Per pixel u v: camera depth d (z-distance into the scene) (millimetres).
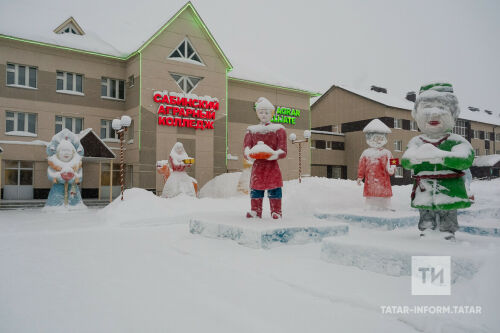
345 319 3729
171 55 24000
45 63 22594
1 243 8672
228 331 3469
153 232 10484
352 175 40344
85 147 19984
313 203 14320
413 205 6234
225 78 25875
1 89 21406
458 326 3375
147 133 22766
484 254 4691
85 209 17172
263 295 4488
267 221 8469
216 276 5367
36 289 4840
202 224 8883
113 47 24938
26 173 22344
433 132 6270
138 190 15102
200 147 24484
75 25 24562
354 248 5586
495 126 52625
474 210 11094
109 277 5402
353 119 40719
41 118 22422
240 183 18766
